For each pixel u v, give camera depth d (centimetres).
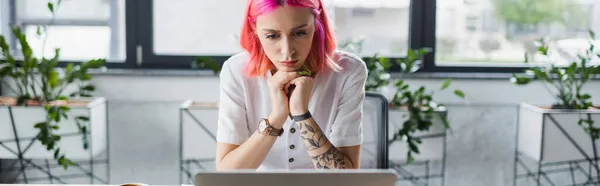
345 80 156
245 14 145
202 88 316
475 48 326
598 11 323
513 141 326
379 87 289
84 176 322
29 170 320
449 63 326
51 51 321
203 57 294
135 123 319
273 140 146
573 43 324
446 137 321
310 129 144
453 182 329
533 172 329
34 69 306
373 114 169
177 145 321
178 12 322
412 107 286
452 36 325
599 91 318
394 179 100
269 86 146
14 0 318
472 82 318
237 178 100
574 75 297
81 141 282
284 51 138
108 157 311
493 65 325
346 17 321
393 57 322
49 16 319
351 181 100
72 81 287
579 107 289
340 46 304
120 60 324
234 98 154
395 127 290
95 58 306
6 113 278
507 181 330
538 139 285
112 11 321
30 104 281
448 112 321
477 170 328
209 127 287
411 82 317
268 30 137
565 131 281
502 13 323
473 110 322
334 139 153
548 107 300
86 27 321
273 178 100
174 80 315
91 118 281
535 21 323
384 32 323
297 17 135
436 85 318
